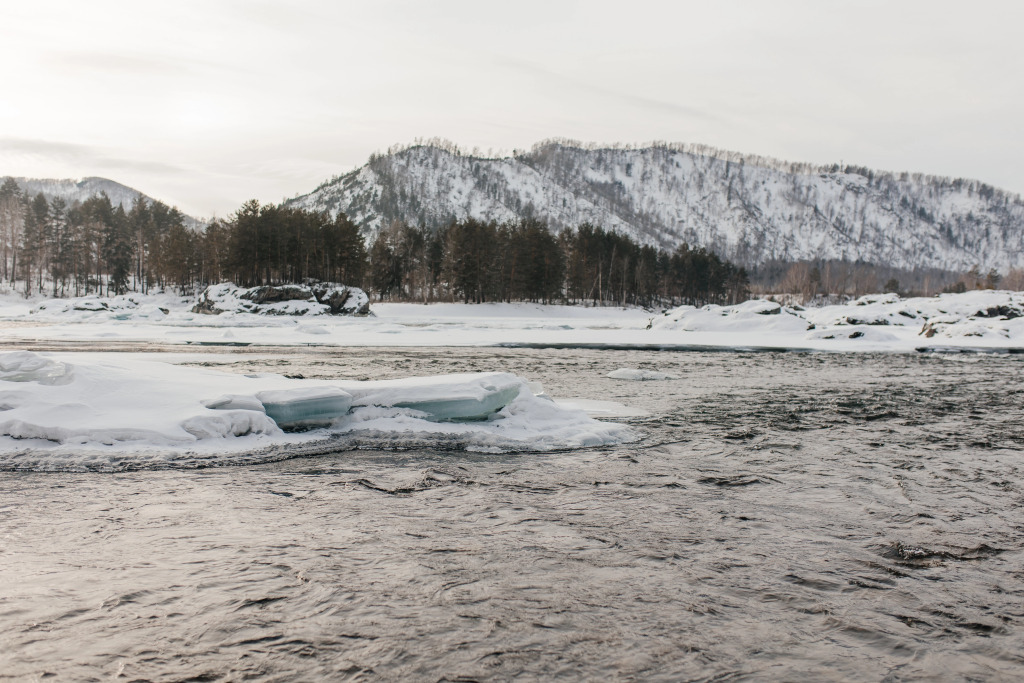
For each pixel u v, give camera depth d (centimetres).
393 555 618
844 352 3538
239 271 7888
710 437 1212
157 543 640
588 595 537
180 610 501
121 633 465
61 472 868
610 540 668
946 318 4950
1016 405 1653
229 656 437
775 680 418
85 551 618
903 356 3306
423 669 424
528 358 2841
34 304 9350
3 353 1166
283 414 1118
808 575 586
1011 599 543
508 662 434
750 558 625
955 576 589
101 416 1035
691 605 522
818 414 1488
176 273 9088
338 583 552
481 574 577
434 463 970
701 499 820
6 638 455
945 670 433
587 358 2909
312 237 8156
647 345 3691
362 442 1071
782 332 4656
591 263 10431
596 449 1094
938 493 861
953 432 1292
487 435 1127
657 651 450
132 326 4891
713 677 420
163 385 1154
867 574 590
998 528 724
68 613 493
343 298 7175
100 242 10600
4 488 805
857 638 474
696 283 12162
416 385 1238
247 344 3369
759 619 500
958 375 2403
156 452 953
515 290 9319
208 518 715
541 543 657
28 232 10331
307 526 695
